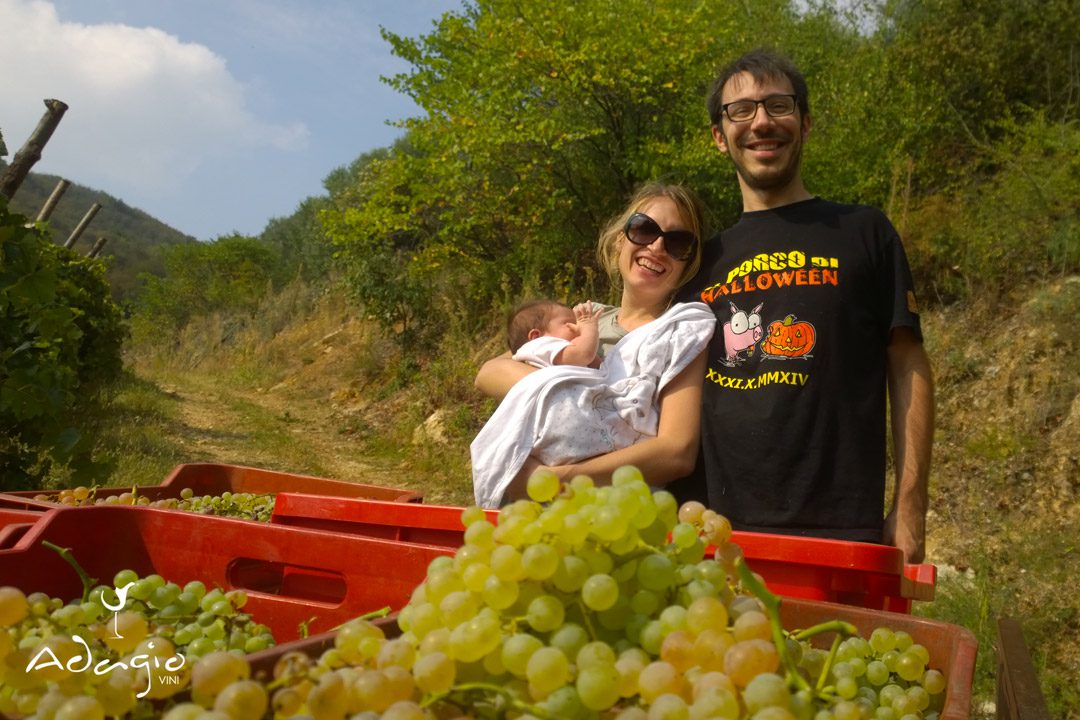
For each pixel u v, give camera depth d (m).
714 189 10.30
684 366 2.43
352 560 1.76
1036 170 7.99
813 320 2.49
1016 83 9.95
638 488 1.00
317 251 24.30
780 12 11.84
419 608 0.94
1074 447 5.98
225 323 24.67
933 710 1.20
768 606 0.89
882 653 1.25
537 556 0.89
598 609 0.88
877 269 2.55
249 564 2.10
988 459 6.29
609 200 12.05
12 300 4.70
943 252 8.01
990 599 4.80
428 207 14.23
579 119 11.84
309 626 1.78
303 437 12.17
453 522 2.03
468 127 12.17
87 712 0.77
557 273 12.16
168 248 36.81
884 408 2.50
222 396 15.73
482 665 0.87
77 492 3.10
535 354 2.68
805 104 2.77
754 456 2.46
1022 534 5.47
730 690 0.77
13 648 0.86
